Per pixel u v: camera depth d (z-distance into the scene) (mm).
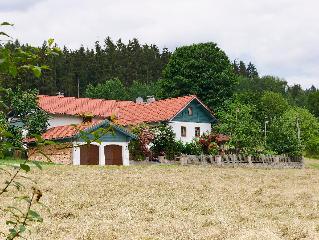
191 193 20594
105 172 29297
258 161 48719
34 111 43938
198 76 79812
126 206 16156
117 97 131000
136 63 166875
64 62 142500
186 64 80125
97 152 40656
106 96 130000
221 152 49344
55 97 61875
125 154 42625
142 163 43562
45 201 16188
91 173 28062
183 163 42875
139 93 138875
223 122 60312
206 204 17328
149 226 12398
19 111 41719
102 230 11492
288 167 51281
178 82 80938
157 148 45219
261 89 171875
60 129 43875
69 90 139125
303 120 82312
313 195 21922
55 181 22719
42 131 44906
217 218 14078
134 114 58031
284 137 52906
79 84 147875
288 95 178125
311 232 12422
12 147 3686
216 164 44906
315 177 34250
